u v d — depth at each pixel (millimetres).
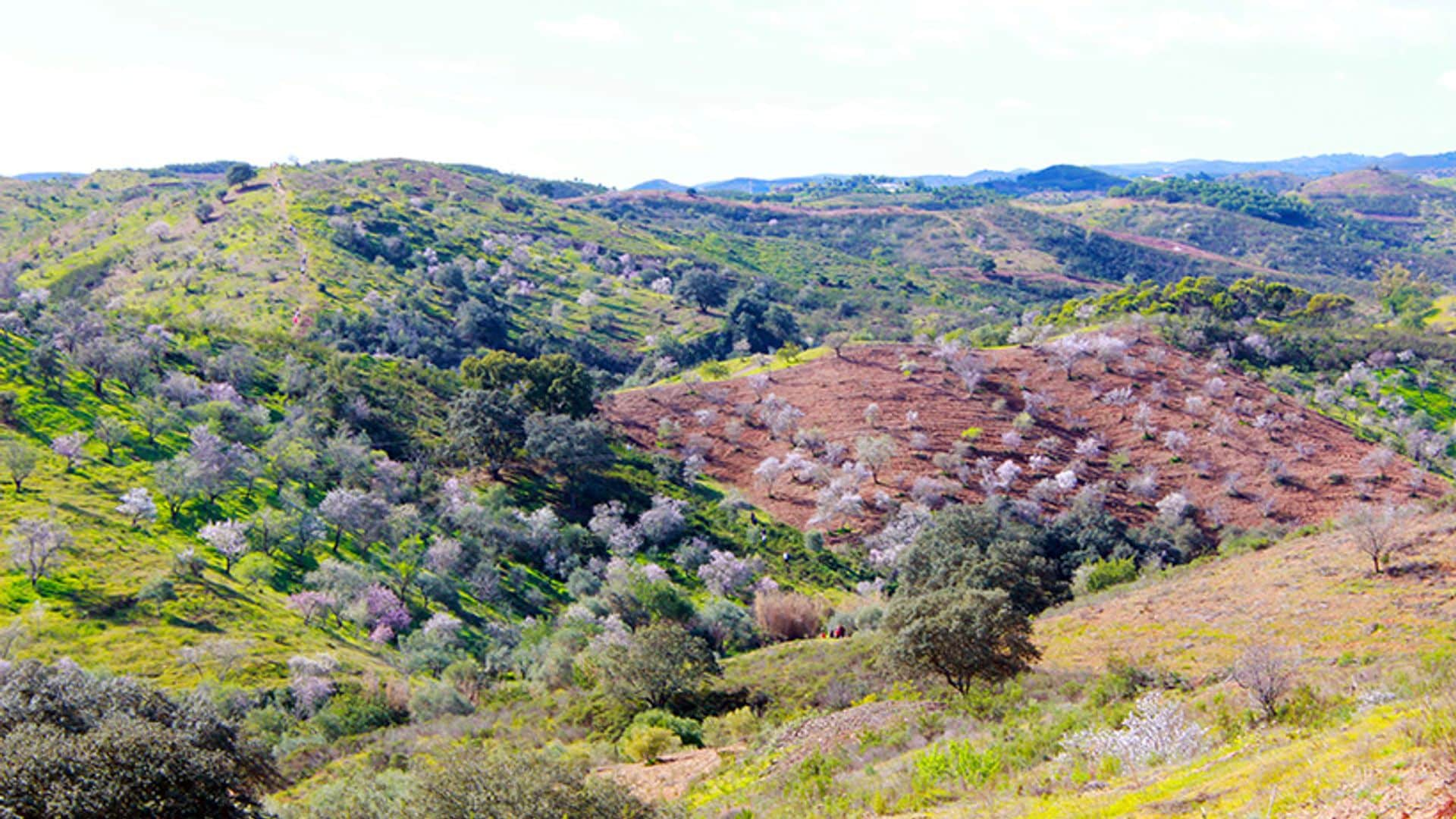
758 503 75375
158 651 40188
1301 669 24031
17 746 16125
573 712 34656
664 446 83312
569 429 73000
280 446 65125
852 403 87000
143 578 46469
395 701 38812
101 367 69188
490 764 15281
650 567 58938
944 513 57844
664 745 27984
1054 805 12531
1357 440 81875
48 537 44312
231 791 20234
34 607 41031
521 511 66938
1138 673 24125
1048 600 44906
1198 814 10164
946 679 28266
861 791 17344
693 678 34312
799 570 64625
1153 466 76750
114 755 16359
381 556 57625
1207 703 19266
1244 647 27734
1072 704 22547
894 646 27844
